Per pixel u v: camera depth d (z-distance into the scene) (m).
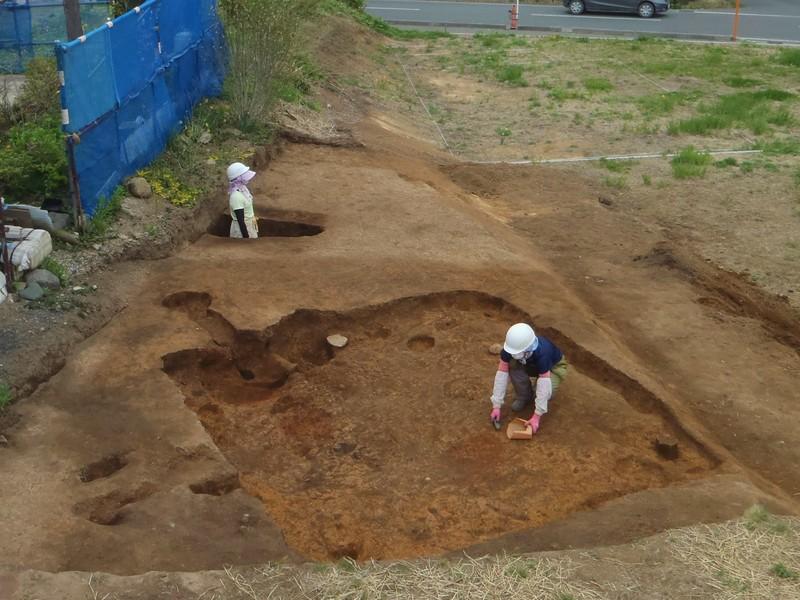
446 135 17.06
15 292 7.77
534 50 25.16
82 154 8.95
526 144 16.47
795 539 5.37
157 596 4.76
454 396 7.30
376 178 12.35
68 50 8.45
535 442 6.75
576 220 12.30
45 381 6.96
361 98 17.91
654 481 6.43
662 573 5.04
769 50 26.00
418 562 5.13
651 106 18.86
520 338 6.53
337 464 6.52
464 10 33.75
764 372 8.24
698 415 7.51
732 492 6.01
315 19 21.47
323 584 4.91
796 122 17.62
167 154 11.36
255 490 6.14
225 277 8.95
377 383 7.50
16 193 9.24
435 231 10.50
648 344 8.69
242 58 13.12
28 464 5.98
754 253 11.62
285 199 11.37
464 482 6.32
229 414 7.12
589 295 9.72
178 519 5.51
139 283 8.71
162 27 11.31
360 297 8.66
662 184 14.09
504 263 9.73
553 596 4.84
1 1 13.55
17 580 4.82
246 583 4.90
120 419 6.56
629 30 30.02
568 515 5.96
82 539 5.27
